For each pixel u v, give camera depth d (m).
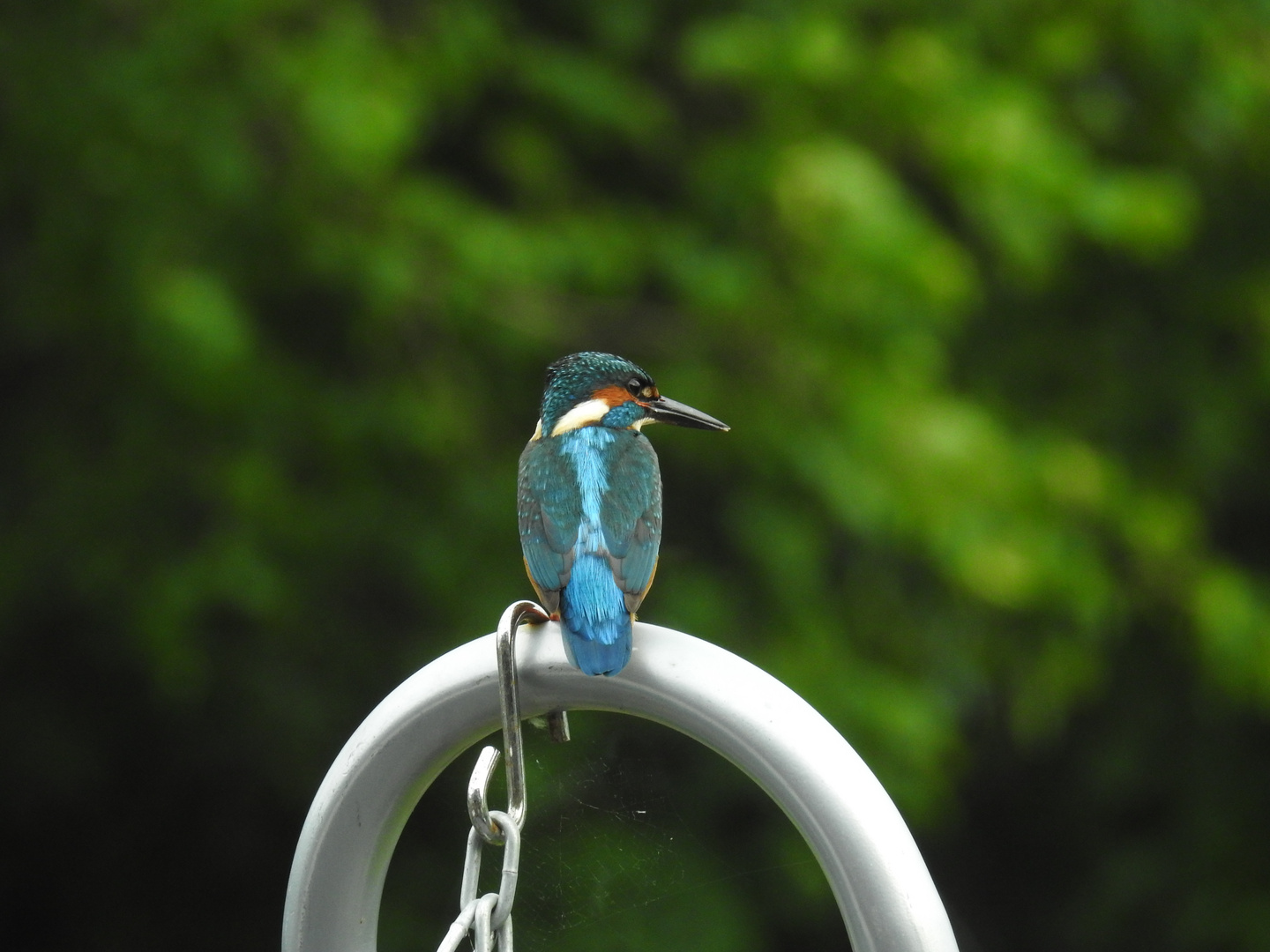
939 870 16.06
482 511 10.66
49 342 10.62
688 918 10.48
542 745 3.26
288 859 13.02
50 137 9.69
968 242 12.46
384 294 9.82
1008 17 11.60
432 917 11.08
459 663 2.89
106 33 10.02
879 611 11.77
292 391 10.30
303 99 9.62
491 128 11.77
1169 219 10.68
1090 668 12.34
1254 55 12.12
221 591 9.69
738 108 12.05
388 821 2.90
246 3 9.54
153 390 10.23
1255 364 13.15
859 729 10.57
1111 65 12.54
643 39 11.67
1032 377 13.45
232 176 9.59
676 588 10.83
